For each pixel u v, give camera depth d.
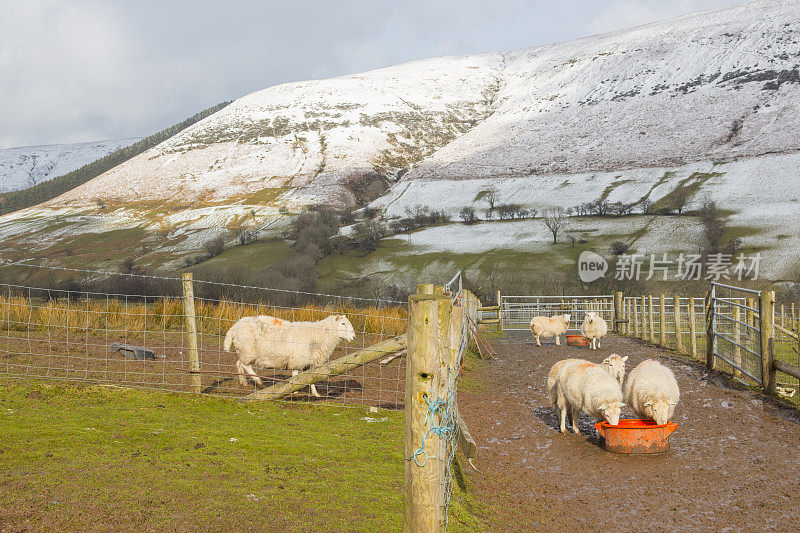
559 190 152.50
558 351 15.03
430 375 3.26
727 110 182.50
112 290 48.38
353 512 4.12
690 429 7.39
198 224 155.38
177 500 4.04
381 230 123.12
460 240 114.06
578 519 4.63
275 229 137.62
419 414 3.27
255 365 8.12
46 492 3.95
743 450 6.45
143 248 133.25
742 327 13.05
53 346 9.63
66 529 3.48
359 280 83.50
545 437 7.14
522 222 125.81
